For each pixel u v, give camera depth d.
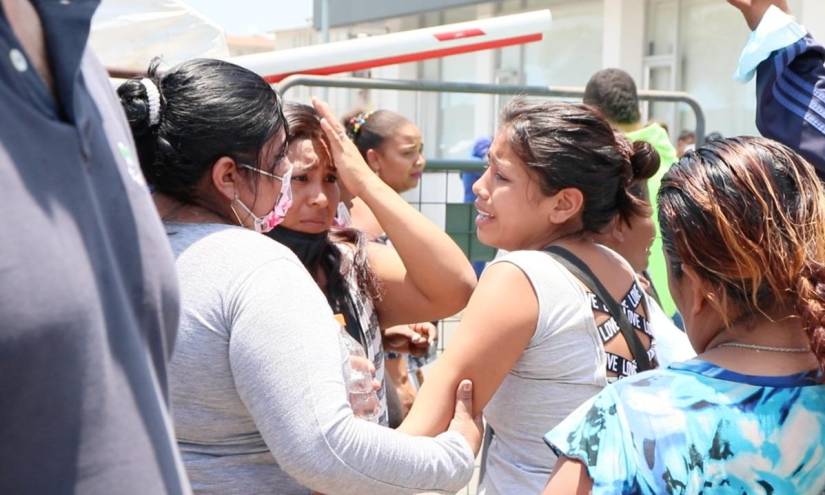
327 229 2.35
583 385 2.14
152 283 1.09
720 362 1.55
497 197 2.30
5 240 0.90
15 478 0.93
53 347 0.92
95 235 1.00
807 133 2.34
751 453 1.47
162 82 1.86
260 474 1.78
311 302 1.74
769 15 2.42
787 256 1.50
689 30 14.13
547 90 4.83
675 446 1.49
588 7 15.66
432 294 2.36
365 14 17.89
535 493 2.15
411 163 4.62
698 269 1.57
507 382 2.20
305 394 1.67
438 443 1.92
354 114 5.09
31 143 0.95
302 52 3.92
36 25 1.01
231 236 1.77
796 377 1.52
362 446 1.72
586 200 2.25
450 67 18.28
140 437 1.01
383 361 2.45
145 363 1.04
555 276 2.15
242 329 1.68
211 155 1.82
